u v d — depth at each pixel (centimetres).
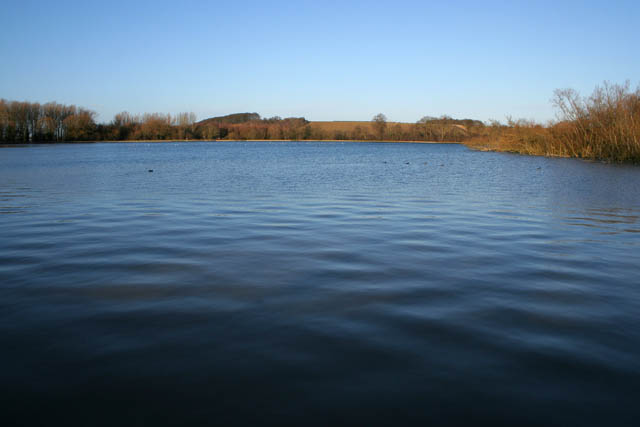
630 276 561
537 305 459
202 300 471
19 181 1833
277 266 600
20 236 782
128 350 359
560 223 922
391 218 980
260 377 318
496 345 369
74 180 1880
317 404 286
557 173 2228
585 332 394
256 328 402
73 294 489
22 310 443
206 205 1171
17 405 285
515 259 640
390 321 417
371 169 2561
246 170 2489
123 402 288
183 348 363
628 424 267
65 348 363
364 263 616
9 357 348
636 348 363
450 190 1531
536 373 324
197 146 7975
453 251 685
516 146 4628
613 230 850
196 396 295
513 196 1362
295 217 989
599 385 308
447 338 382
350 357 348
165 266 598
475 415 276
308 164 3069
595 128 3475
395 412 279
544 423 269
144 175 2148
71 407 283
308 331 395
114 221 934
